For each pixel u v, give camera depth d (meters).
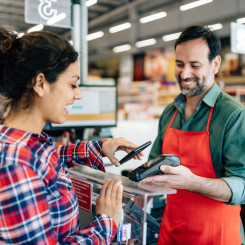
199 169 1.29
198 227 1.28
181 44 1.27
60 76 0.73
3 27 0.76
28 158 0.66
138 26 13.92
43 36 0.71
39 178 0.67
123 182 0.91
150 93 9.88
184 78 1.27
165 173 0.98
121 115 10.05
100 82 4.43
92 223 0.79
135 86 10.45
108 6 11.23
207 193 1.05
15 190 0.63
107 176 0.99
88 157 1.13
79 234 0.73
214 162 1.26
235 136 1.19
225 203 1.13
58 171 0.76
